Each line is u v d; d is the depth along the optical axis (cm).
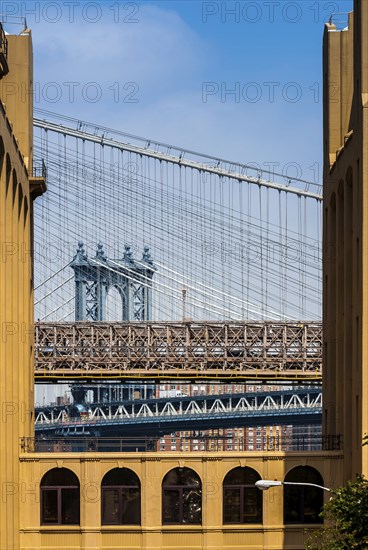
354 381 13062
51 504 13988
